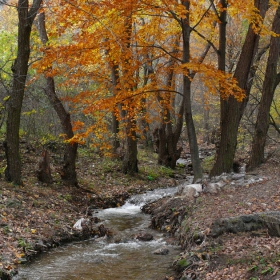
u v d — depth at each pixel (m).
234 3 10.57
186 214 9.92
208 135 38.53
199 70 10.57
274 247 6.22
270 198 9.27
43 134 18.98
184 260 6.90
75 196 13.43
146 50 12.81
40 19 13.84
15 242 7.93
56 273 7.13
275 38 14.12
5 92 15.66
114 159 19.66
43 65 11.16
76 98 12.63
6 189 10.84
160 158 21.27
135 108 12.90
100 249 8.76
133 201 14.55
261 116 14.61
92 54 11.27
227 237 7.34
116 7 10.41
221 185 11.46
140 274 7.11
